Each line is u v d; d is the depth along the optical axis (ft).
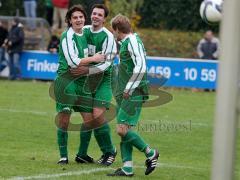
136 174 81.46
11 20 237.04
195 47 263.08
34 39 243.19
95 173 81.10
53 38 222.69
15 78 224.74
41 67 223.30
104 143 88.22
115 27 75.82
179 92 205.26
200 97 194.49
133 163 91.56
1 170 81.46
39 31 245.65
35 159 92.02
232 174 27.22
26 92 191.01
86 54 84.89
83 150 88.79
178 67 211.20
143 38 268.82
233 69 26.84
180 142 116.98
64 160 88.07
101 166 87.20
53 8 268.82
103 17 84.48
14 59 222.69
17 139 113.60
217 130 27.07
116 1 249.75
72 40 83.51
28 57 224.12
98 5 84.79
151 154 78.02
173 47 262.47
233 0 26.71
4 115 145.28
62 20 263.29
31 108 158.92
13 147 104.47
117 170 79.05
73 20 83.76
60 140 87.51
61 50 84.12
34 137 116.98
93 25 84.64
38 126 130.93
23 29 234.58
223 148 26.96
